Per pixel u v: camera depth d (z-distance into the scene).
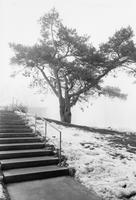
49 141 9.27
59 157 7.53
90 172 6.56
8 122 11.49
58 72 19.52
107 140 11.27
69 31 18.78
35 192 5.28
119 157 8.21
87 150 8.56
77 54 18.58
